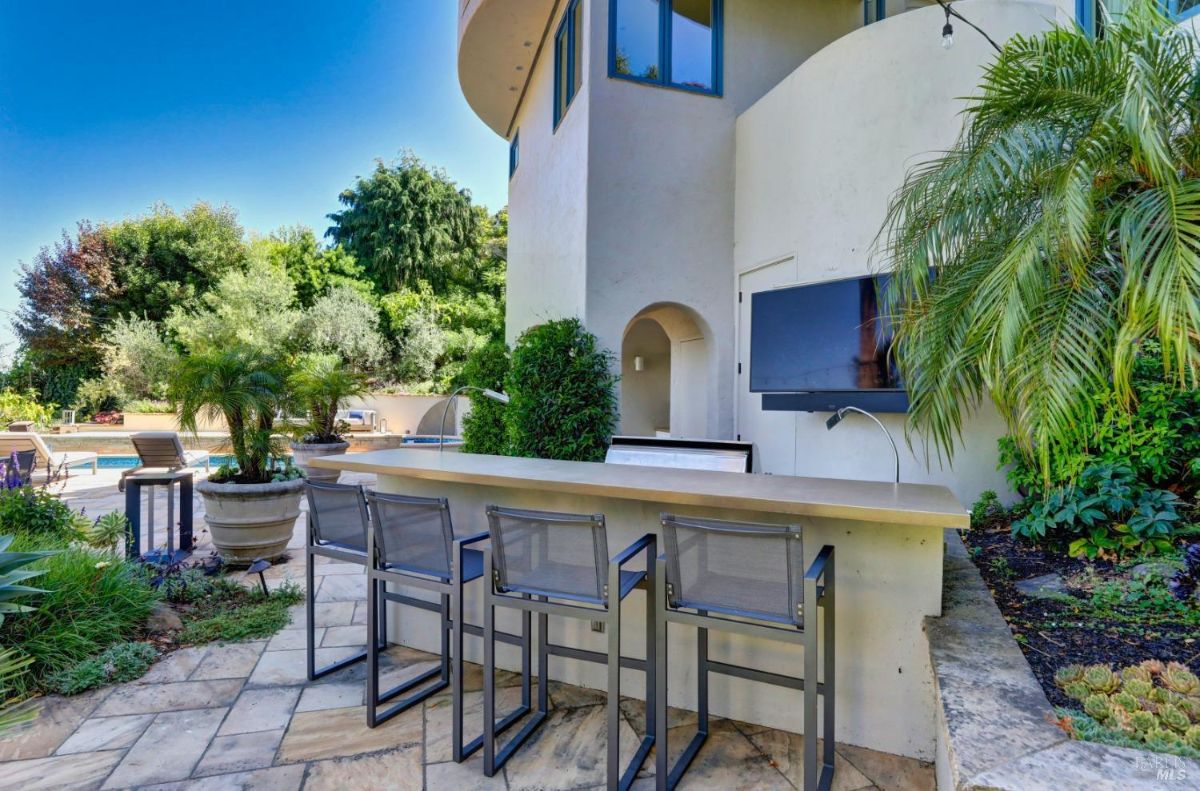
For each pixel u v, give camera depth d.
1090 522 3.54
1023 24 5.21
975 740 1.67
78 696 2.93
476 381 9.20
